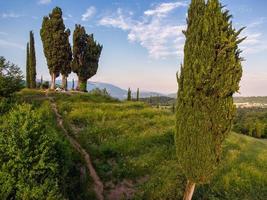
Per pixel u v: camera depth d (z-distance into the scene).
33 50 60.09
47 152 13.01
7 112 19.34
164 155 22.62
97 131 27.17
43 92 44.12
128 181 18.95
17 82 24.42
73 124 29.20
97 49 57.19
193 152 12.91
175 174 19.09
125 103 43.69
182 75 13.32
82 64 56.19
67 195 14.15
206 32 12.41
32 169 12.28
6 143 12.66
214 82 12.49
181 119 13.26
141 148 23.98
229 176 20.95
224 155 26.09
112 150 22.89
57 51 51.81
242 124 97.75
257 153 30.42
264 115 127.19
